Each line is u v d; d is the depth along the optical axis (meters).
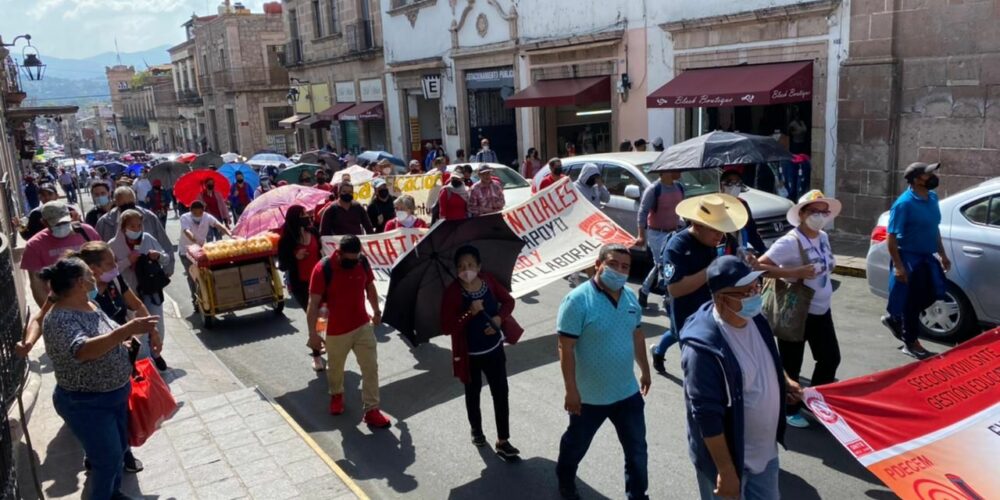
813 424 5.78
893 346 7.40
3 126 21.83
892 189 12.34
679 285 5.34
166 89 70.62
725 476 3.35
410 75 25.47
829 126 13.08
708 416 3.34
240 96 48.09
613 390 4.45
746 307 3.35
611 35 16.98
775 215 10.05
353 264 6.27
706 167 8.58
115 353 4.55
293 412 6.88
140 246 7.56
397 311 6.03
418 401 6.95
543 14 19.08
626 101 17.22
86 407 4.46
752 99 13.09
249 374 8.02
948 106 11.41
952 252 7.26
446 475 5.47
